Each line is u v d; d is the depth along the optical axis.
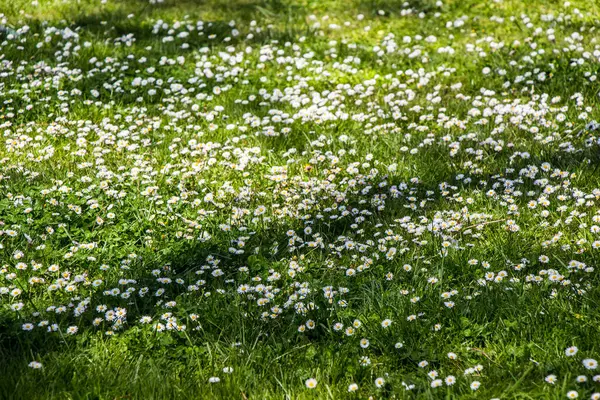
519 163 5.61
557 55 7.96
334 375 3.43
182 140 6.47
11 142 6.34
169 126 6.80
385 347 3.59
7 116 6.95
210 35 9.05
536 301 3.82
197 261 4.56
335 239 4.79
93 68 8.16
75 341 3.74
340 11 10.35
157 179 5.70
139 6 10.70
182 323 3.90
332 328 3.81
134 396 3.29
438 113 6.88
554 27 8.95
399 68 8.13
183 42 9.14
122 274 4.39
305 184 5.43
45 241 4.73
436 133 6.44
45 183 5.68
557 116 6.30
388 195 5.38
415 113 6.89
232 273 4.38
